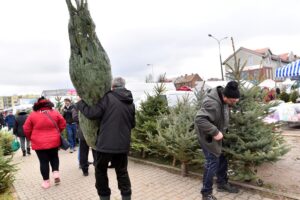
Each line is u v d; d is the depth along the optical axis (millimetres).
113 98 3896
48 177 5973
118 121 3830
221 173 4766
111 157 3846
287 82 22844
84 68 3818
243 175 4805
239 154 4684
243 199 4434
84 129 4137
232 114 4910
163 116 7027
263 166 5977
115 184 5719
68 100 10305
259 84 5148
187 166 5902
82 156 6617
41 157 5938
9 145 10453
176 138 5480
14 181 6523
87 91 3850
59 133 6109
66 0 3797
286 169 5742
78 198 5188
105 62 3955
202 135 4215
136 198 4828
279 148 4867
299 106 10539
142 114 7586
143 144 7324
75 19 3805
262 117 5078
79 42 3838
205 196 4281
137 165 7160
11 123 15508
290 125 11203
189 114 5859
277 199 4359
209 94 4297
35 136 5852
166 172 6301
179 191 5027
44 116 5922
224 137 4844
